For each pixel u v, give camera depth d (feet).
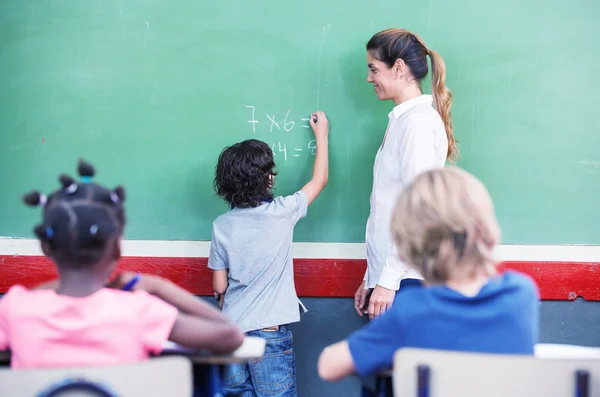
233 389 8.02
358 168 9.34
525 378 4.43
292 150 9.34
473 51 9.25
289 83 9.27
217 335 5.02
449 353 4.45
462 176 4.94
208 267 9.08
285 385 8.07
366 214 9.37
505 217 9.38
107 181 9.34
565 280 9.33
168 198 9.37
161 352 5.19
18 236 9.36
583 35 9.26
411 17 9.21
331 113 9.30
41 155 9.33
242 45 9.25
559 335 9.39
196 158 9.34
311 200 8.83
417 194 4.85
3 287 9.30
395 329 4.80
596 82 9.28
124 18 9.25
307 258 9.37
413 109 8.11
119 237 4.99
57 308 4.71
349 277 9.37
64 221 4.73
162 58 9.27
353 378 9.52
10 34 9.25
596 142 9.34
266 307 7.98
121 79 9.28
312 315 9.44
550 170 9.36
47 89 9.29
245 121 9.30
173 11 9.22
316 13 9.21
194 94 9.29
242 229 8.05
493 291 4.70
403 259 4.90
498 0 9.21
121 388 4.38
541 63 9.27
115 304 4.81
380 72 8.33
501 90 9.30
